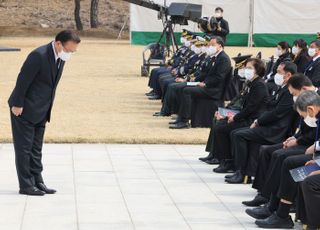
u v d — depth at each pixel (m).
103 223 7.08
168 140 11.30
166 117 13.68
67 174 9.09
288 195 7.04
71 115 13.60
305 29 31.53
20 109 7.88
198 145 11.25
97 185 8.60
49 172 9.18
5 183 8.57
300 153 7.38
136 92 17.36
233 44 31.84
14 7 43.91
